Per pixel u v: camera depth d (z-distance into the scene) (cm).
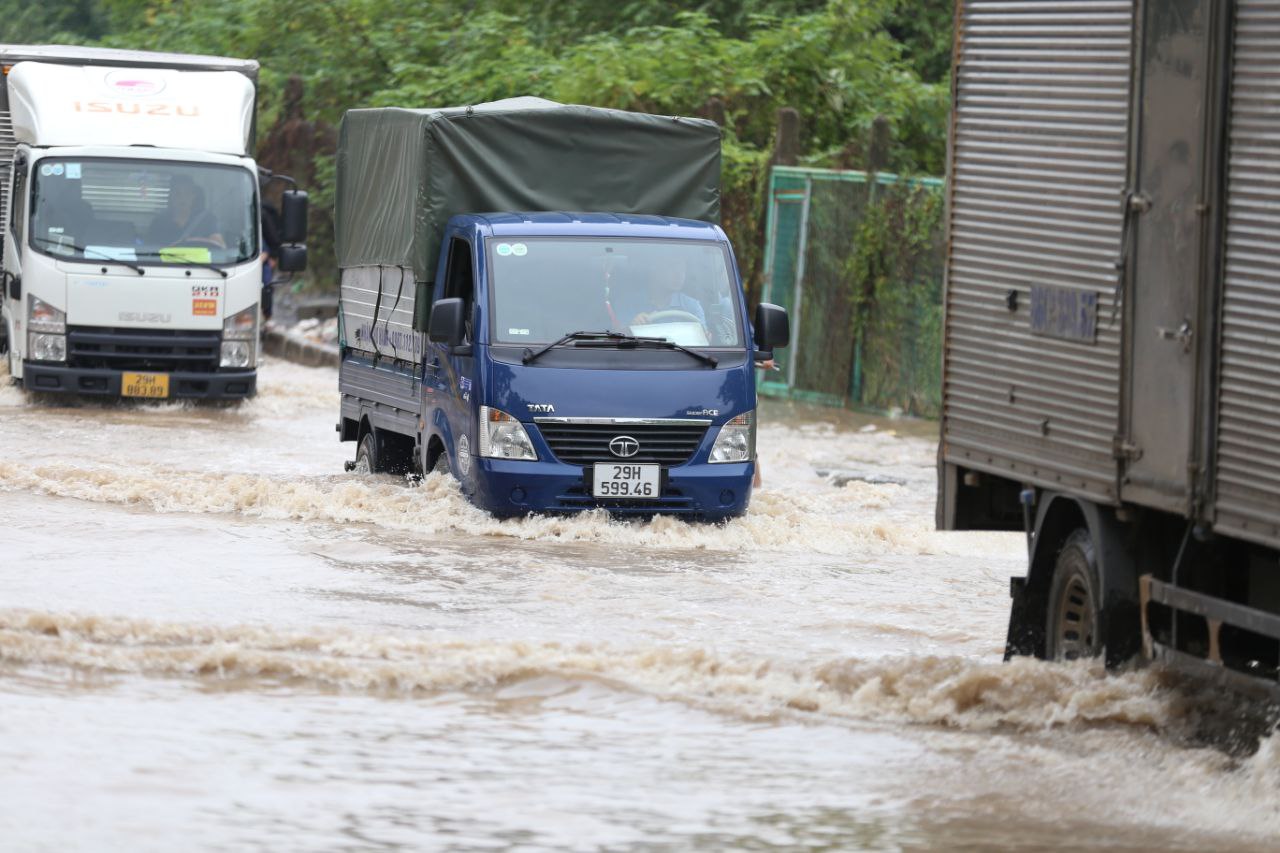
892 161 6881
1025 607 2372
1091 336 2194
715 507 3594
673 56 6844
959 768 1964
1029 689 2170
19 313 5512
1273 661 1961
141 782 1797
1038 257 2314
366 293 4353
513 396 3525
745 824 1741
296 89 8762
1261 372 1888
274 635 2461
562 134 4006
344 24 8650
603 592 2920
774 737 2084
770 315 3775
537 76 7038
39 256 5453
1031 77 2331
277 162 8850
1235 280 1931
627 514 3569
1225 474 1941
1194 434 1988
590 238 3728
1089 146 2208
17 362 5578
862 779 1917
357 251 4428
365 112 4403
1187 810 1819
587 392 3541
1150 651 2125
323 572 3003
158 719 2050
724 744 2050
